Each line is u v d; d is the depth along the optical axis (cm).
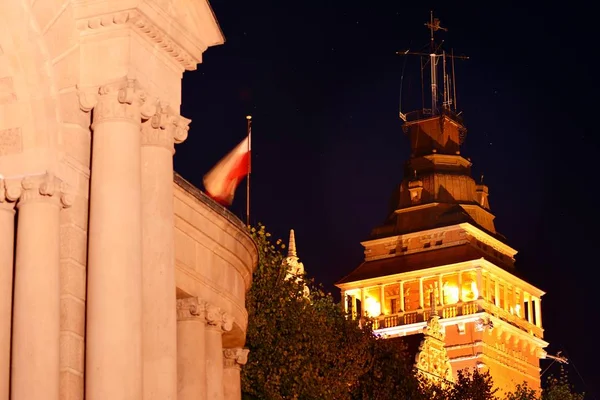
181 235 3516
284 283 5369
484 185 13188
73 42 2861
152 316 2847
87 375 2738
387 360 6253
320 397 5256
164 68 2964
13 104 2809
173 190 3116
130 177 2809
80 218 2834
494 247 12731
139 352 2759
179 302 3538
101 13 2861
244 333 3903
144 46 2911
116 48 2862
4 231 2816
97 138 2827
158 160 2903
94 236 2786
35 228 2766
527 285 12825
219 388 3641
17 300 2750
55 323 2747
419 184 12838
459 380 8306
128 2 2856
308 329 5394
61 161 2809
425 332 10906
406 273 12344
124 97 2820
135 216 2803
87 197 2850
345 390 5681
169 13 2938
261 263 5300
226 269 3744
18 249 2770
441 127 13188
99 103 2834
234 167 4366
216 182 4366
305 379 5203
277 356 5150
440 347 11000
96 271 2766
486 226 12912
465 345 11912
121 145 2816
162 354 2842
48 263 2761
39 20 2809
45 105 2800
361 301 12506
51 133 2802
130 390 2727
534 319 12925
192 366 3522
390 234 12688
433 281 12338
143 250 2862
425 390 7000
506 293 12531
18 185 2780
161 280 2862
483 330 11894
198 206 3566
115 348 2728
